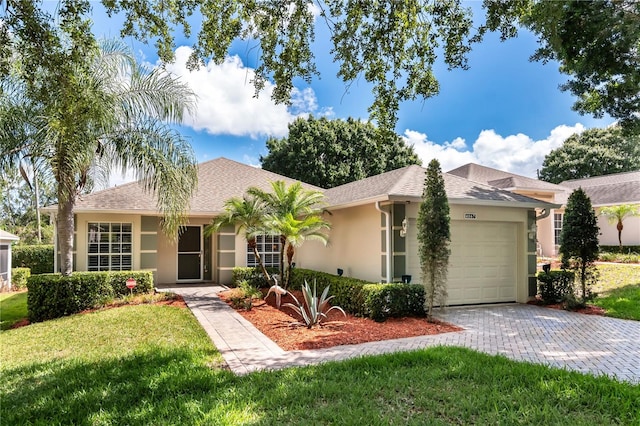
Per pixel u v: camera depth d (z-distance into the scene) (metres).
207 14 5.98
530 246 11.18
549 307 10.45
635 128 9.49
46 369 5.72
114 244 13.16
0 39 4.68
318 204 12.80
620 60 7.36
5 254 16.64
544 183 21.52
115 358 6.05
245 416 3.87
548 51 7.79
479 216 10.72
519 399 4.14
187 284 14.59
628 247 20.52
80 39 5.06
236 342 7.00
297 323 8.46
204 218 15.19
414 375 4.93
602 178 26.38
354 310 9.39
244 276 13.30
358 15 5.96
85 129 8.91
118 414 4.03
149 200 13.48
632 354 6.12
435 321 8.59
